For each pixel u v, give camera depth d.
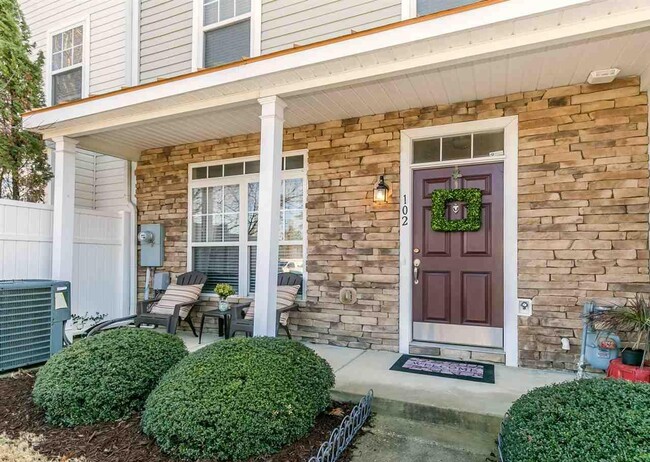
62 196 4.53
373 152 4.32
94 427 2.48
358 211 4.38
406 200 4.16
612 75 3.22
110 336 2.95
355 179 4.41
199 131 4.94
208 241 5.38
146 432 2.29
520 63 3.10
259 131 4.95
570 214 3.52
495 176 3.88
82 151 6.26
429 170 4.15
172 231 5.60
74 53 6.58
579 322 3.46
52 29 6.80
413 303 4.16
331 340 4.44
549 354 3.55
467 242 3.97
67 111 4.19
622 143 3.38
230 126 4.73
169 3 5.55
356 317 4.34
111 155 5.53
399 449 2.38
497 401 2.79
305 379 2.46
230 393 2.20
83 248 5.21
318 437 2.36
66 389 2.52
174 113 3.84
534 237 3.63
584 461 1.49
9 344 3.46
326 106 4.07
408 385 3.10
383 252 4.25
